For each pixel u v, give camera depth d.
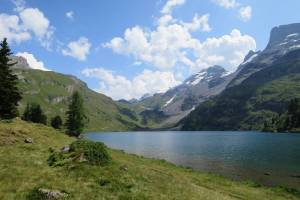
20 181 21.98
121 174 26.34
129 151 110.81
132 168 30.05
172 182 28.70
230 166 68.62
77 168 26.31
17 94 70.44
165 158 86.69
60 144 48.91
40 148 38.34
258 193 36.78
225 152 104.81
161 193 23.67
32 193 19.61
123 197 21.03
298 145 128.62
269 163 73.19
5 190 19.98
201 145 146.00
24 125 61.91
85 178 24.16
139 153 102.56
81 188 21.77
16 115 72.12
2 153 32.03
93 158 28.48
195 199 24.09
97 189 22.00
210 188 34.97
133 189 23.16
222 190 35.28
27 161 28.77
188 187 28.36
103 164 28.17
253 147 124.44
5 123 57.38
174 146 141.88
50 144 45.69
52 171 25.52
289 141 157.00
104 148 30.53
